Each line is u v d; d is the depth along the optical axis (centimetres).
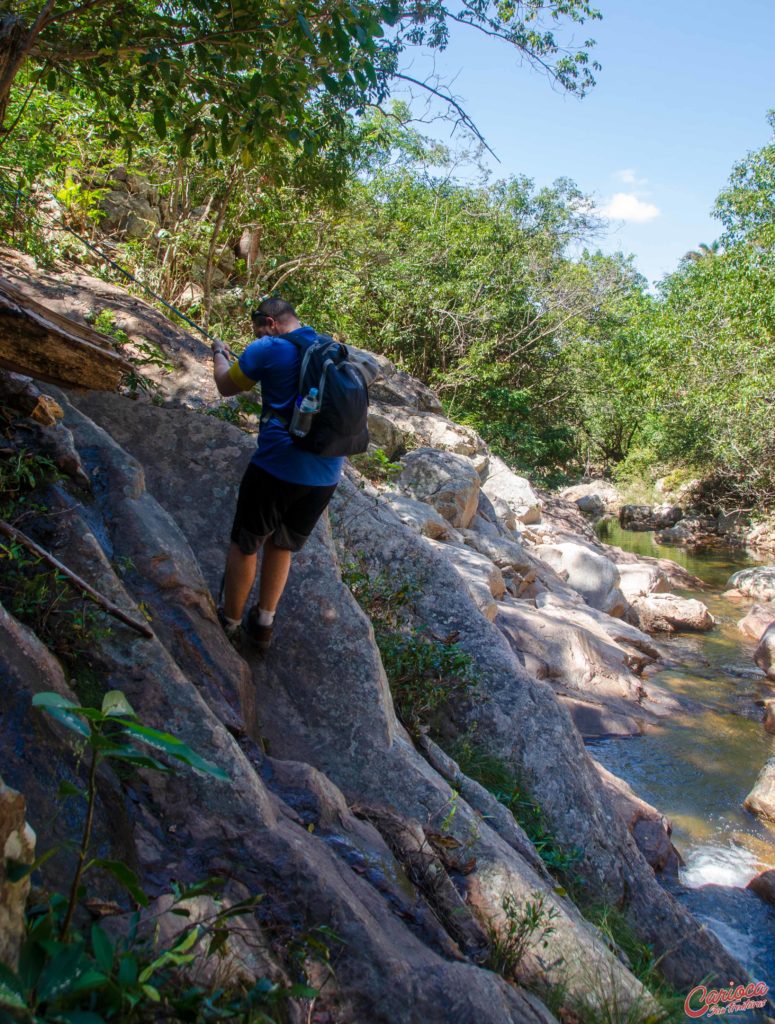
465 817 407
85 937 220
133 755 188
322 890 281
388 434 1331
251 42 471
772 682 1168
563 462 3512
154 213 1236
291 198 1327
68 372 393
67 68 516
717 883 637
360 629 450
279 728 414
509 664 612
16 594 320
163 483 481
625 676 1019
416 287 2180
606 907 493
